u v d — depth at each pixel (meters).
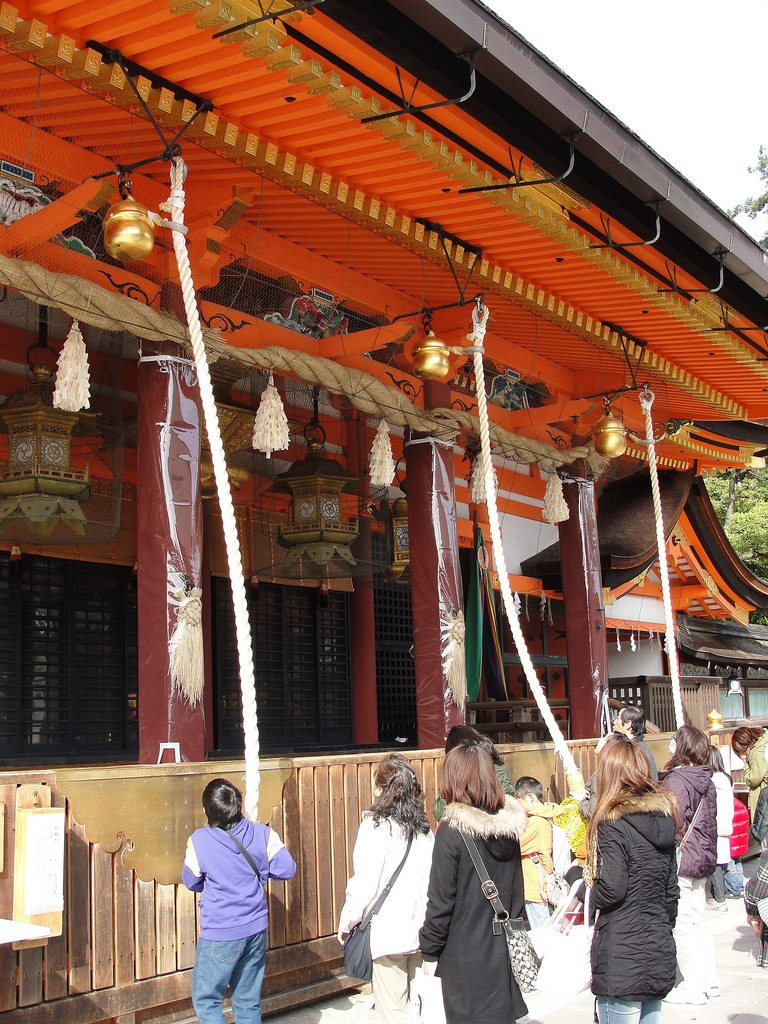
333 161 6.27
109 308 6.32
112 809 5.23
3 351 7.74
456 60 5.40
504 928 3.93
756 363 10.43
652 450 9.15
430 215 7.12
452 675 8.72
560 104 5.94
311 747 10.73
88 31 4.84
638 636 16.16
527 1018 5.97
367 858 4.74
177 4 4.37
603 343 9.64
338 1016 6.09
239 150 5.79
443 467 9.11
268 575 9.53
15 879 4.71
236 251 7.47
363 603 11.73
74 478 6.91
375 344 8.59
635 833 4.20
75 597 8.76
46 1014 4.75
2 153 5.93
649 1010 4.30
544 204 6.98
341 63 5.34
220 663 9.88
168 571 6.44
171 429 6.65
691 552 16.55
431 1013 4.33
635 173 6.75
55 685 8.52
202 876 4.73
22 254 6.27
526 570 13.13
